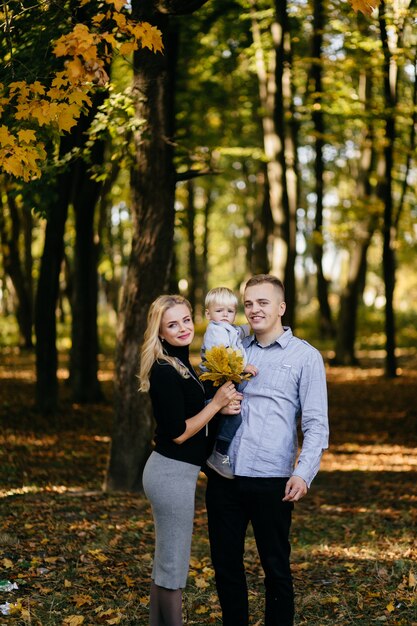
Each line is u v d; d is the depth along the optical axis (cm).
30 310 2688
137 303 787
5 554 553
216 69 1836
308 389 385
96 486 847
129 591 490
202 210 3450
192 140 1803
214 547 395
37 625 428
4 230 2492
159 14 713
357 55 1388
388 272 1891
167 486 377
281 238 1576
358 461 1068
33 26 655
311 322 3238
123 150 814
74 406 1484
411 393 1720
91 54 454
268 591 387
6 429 1219
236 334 412
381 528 686
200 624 447
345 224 2158
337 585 509
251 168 2978
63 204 1316
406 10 1203
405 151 1666
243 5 1481
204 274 3794
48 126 609
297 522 723
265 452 383
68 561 549
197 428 377
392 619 445
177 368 379
